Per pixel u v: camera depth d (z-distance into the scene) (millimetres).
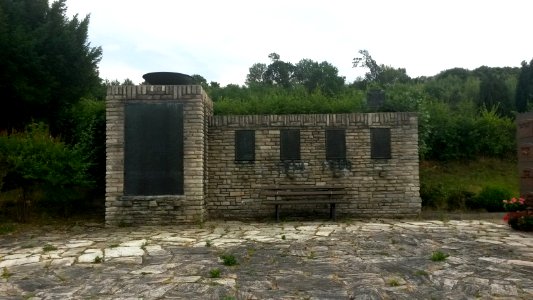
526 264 6141
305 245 7672
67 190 11312
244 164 12273
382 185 12180
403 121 12289
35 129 11891
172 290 4992
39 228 10375
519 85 25297
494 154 17641
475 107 22875
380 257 6668
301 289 5000
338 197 12039
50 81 15469
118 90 11000
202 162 11102
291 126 12359
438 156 17188
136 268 6090
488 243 7801
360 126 12312
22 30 14914
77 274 5809
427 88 27750
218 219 11992
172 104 11039
